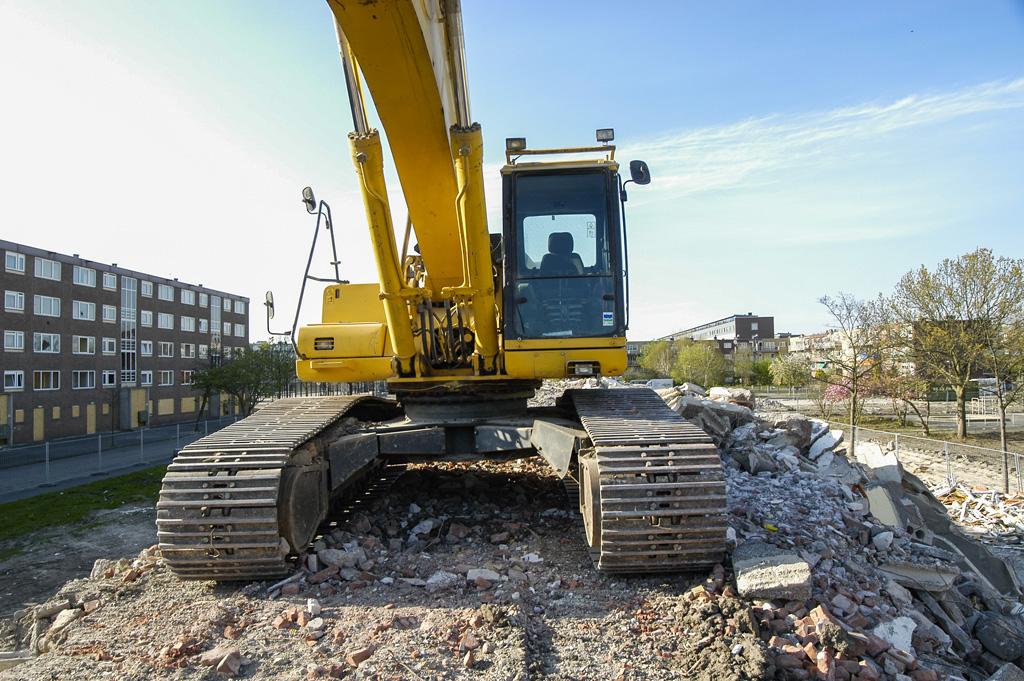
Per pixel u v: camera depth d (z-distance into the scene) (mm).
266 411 6598
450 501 7438
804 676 3775
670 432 5316
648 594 4789
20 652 4941
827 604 4555
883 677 3973
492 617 4289
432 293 6727
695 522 4840
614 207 6398
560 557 5598
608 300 6309
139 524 15383
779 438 9664
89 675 3861
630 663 3859
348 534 6156
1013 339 22500
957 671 4602
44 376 41344
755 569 4668
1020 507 14953
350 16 4434
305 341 6711
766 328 114312
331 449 6199
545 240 6379
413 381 6621
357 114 5625
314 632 4293
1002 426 22203
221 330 61438
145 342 51000
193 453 5324
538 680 3652
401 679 3643
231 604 4797
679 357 56594
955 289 24812
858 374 26531
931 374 27156
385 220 5859
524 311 6328
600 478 4898
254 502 4953
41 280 41312
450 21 5258
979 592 6344
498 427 6469
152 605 4945
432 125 5336
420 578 5211
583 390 6977
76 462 28750
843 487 8133
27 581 11094
